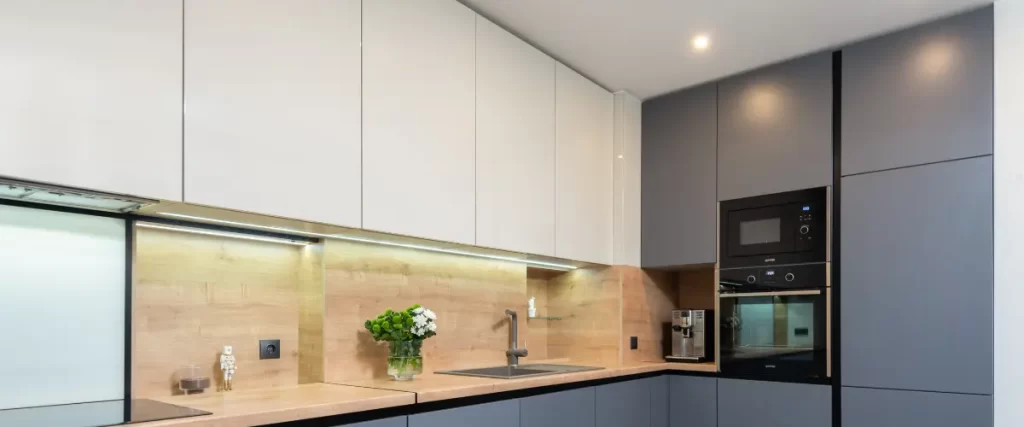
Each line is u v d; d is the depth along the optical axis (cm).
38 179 164
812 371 342
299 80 227
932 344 306
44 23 168
